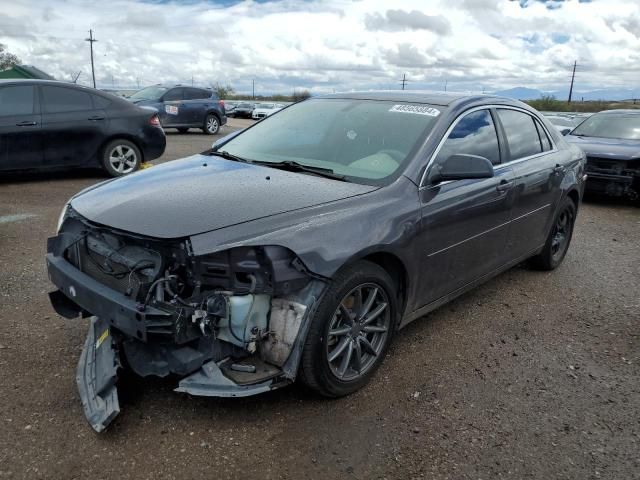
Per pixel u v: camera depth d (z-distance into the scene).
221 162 3.77
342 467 2.53
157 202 2.91
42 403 2.88
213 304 2.57
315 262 2.68
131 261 2.73
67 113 8.36
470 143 3.87
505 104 4.50
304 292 2.72
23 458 2.49
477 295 4.72
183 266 2.62
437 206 3.40
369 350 3.17
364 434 2.77
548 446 2.74
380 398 3.09
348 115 4.01
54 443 2.59
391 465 2.56
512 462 2.62
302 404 2.99
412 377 3.33
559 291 4.89
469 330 4.02
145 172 3.60
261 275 2.61
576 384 3.33
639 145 8.78
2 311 3.92
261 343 2.76
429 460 2.60
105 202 3.04
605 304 4.61
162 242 2.59
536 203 4.61
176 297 2.57
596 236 6.89
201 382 2.62
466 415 2.97
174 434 2.70
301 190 3.08
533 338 3.93
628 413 3.05
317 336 2.75
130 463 2.49
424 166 3.40
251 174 3.39
